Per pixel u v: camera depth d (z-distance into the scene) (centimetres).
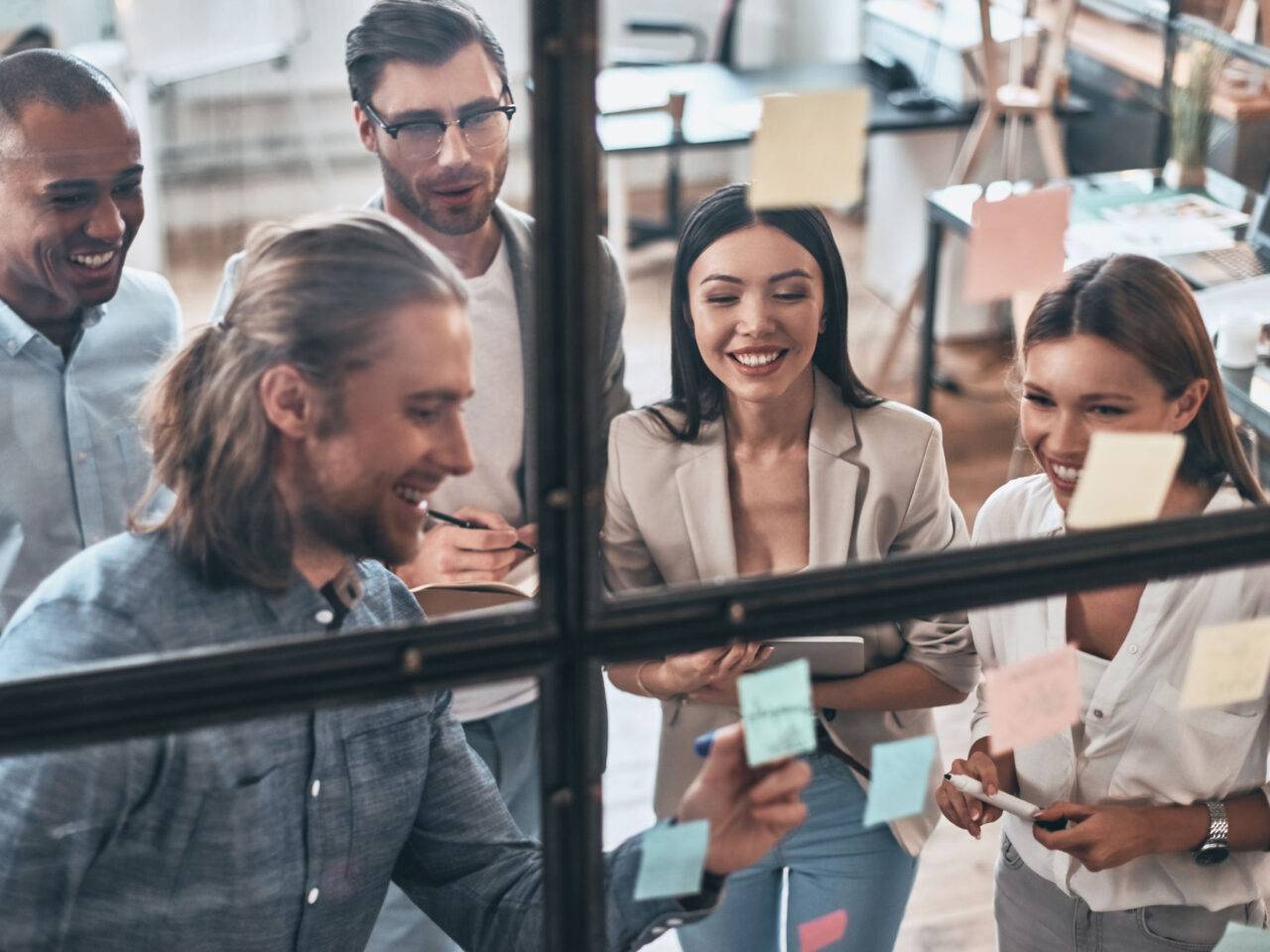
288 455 111
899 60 260
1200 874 141
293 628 115
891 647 143
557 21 86
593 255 90
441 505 148
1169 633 133
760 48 268
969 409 211
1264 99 199
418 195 155
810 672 140
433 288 109
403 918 165
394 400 110
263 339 108
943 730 187
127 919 114
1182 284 126
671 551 146
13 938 110
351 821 119
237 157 282
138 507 115
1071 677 117
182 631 110
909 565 102
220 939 117
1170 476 106
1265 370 166
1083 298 126
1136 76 208
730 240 135
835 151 93
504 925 125
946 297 228
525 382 149
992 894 172
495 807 131
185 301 245
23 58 155
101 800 107
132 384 152
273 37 289
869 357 223
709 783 113
